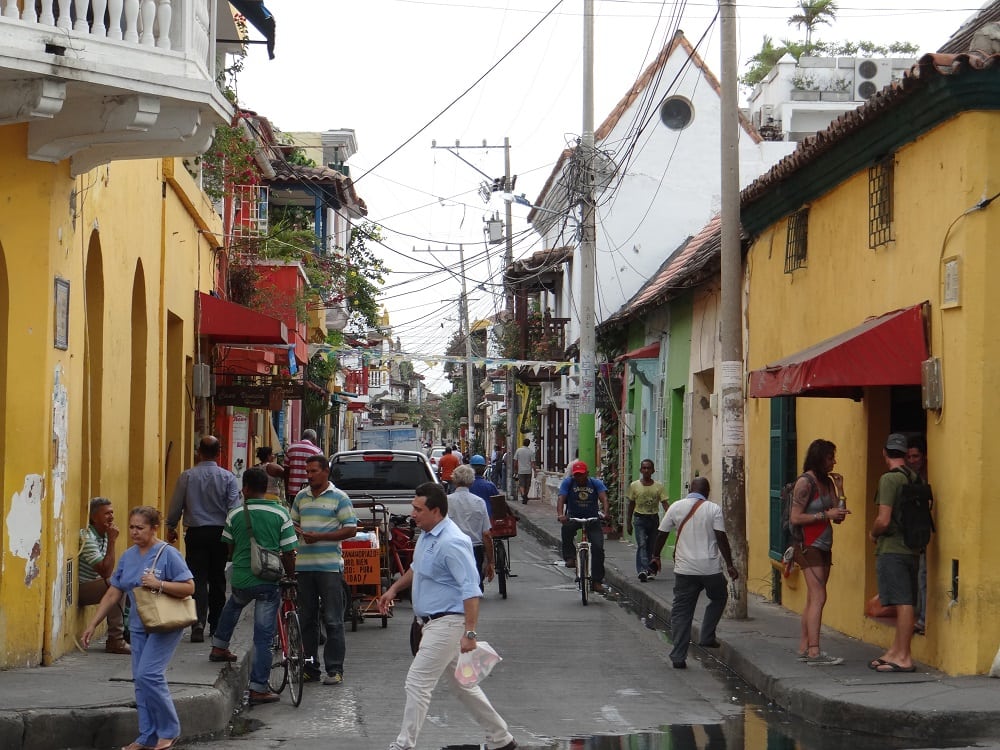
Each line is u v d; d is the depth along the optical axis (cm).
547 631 1489
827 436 1402
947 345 1059
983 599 1012
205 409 1981
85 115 1013
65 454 1084
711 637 1288
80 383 1144
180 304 1706
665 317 2384
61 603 1071
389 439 5328
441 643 822
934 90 1039
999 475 1016
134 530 828
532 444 4597
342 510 1138
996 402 1018
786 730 941
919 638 1115
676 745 887
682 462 2203
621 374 2822
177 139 1057
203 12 1112
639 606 1730
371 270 3603
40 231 1030
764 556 1655
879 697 952
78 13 976
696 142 3288
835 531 1355
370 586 1496
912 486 1052
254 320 1891
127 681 963
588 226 2481
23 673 995
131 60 1007
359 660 1264
